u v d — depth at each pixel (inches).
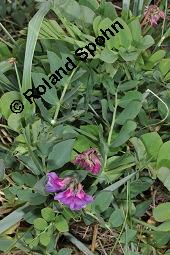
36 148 17.8
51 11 23.3
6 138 20.6
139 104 18.1
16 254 18.5
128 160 17.7
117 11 24.6
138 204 18.8
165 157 17.6
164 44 22.1
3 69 19.3
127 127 17.5
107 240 19.0
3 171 17.7
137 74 20.0
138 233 18.5
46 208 16.8
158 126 19.8
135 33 19.1
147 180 18.2
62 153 17.2
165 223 17.4
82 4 21.1
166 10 22.2
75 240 18.1
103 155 17.6
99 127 17.9
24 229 18.7
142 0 21.7
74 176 16.6
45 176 16.7
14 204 18.9
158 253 18.4
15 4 23.2
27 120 18.1
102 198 16.9
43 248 17.6
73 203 16.2
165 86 19.7
